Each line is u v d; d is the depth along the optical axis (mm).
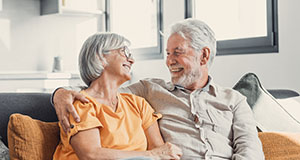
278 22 2596
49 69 4121
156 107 1763
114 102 1571
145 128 1629
